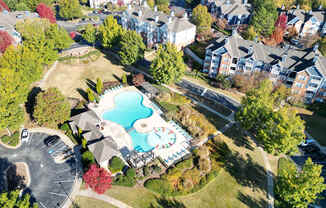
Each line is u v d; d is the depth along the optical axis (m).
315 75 74.50
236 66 85.88
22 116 60.03
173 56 79.31
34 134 61.72
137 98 77.69
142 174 52.78
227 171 55.75
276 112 56.66
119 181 50.44
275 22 112.31
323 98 78.38
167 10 131.25
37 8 118.81
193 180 52.41
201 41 108.69
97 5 157.25
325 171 57.50
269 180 54.62
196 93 82.06
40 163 54.34
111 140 57.47
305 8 125.50
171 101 76.62
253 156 60.25
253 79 79.94
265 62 80.44
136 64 96.25
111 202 47.47
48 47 81.75
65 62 92.38
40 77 75.00
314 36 102.88
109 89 80.75
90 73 88.31
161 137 63.28
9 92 57.00
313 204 49.84
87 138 57.78
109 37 97.38
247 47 84.50
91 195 48.59
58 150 57.53
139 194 49.31
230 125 69.31
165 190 49.91
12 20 98.50
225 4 128.00
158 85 83.00
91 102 73.88
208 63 91.12
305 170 45.47
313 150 63.12
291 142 53.19
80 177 51.91
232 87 86.44
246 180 54.16
